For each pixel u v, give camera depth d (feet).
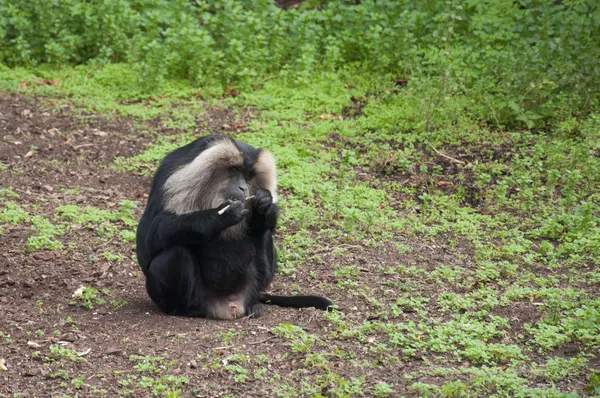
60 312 30.27
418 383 24.54
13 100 54.24
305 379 25.12
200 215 28.55
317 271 34.96
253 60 58.44
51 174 45.01
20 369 25.34
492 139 49.21
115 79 58.23
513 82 51.78
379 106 53.31
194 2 68.18
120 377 25.03
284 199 42.50
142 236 30.40
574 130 49.62
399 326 28.91
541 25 56.85
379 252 36.91
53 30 61.46
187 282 29.48
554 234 38.60
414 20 60.03
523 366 26.68
